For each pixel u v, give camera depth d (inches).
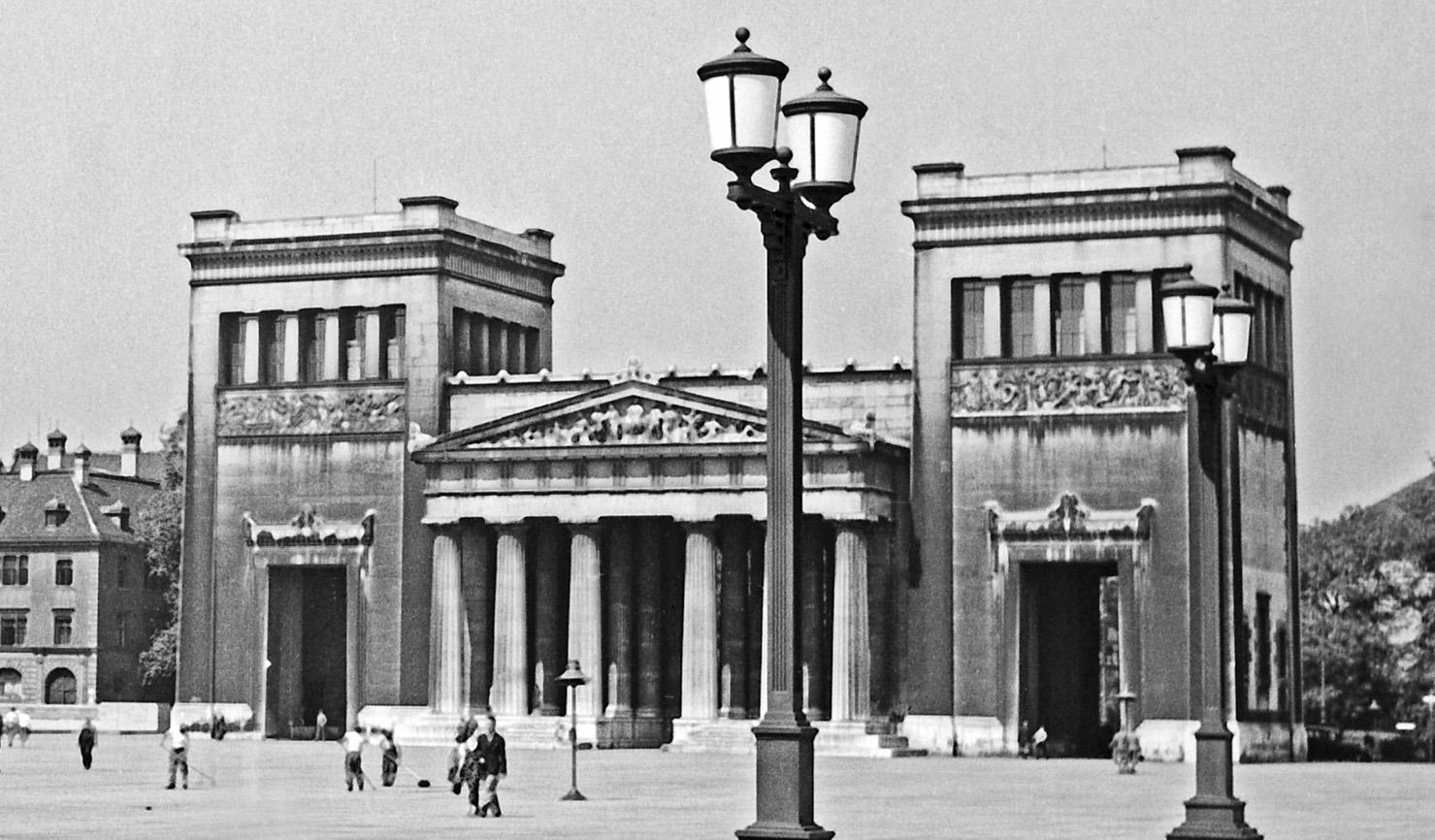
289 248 5935.0
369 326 5876.0
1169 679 5054.1
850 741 5147.6
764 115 1455.5
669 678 5620.1
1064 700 5408.5
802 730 1476.4
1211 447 2101.4
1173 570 5064.0
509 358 6156.5
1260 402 5334.6
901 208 5324.8
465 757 3292.3
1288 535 5521.7
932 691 5265.8
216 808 3016.7
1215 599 2070.6
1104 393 5147.6
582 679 3253.0
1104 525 5118.1
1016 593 5206.7
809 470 5236.2
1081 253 5191.9
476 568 5541.3
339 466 5856.3
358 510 5831.7
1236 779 4183.1
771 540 1497.3
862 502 5191.9
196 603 5959.6
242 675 5910.4
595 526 5408.5
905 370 5413.4
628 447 5369.1
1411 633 7317.9
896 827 2625.5
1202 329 2073.1
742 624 5354.3
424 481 5767.7
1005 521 5206.7
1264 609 5344.5
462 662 5556.1
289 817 2829.7
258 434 5935.0
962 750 5221.5
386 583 5787.4
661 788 3622.0
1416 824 2738.7
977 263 5270.7
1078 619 5447.8
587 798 3282.5
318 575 6166.3
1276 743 5324.8
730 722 5290.4
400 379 5816.9
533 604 5625.0
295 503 5885.8
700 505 5324.8
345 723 6003.9
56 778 3937.0
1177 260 5113.2
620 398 5423.2
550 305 6338.6
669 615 5620.1
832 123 1533.0
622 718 5452.8
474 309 5984.3
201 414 5999.0
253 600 5905.5
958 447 5265.8
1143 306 5142.7
